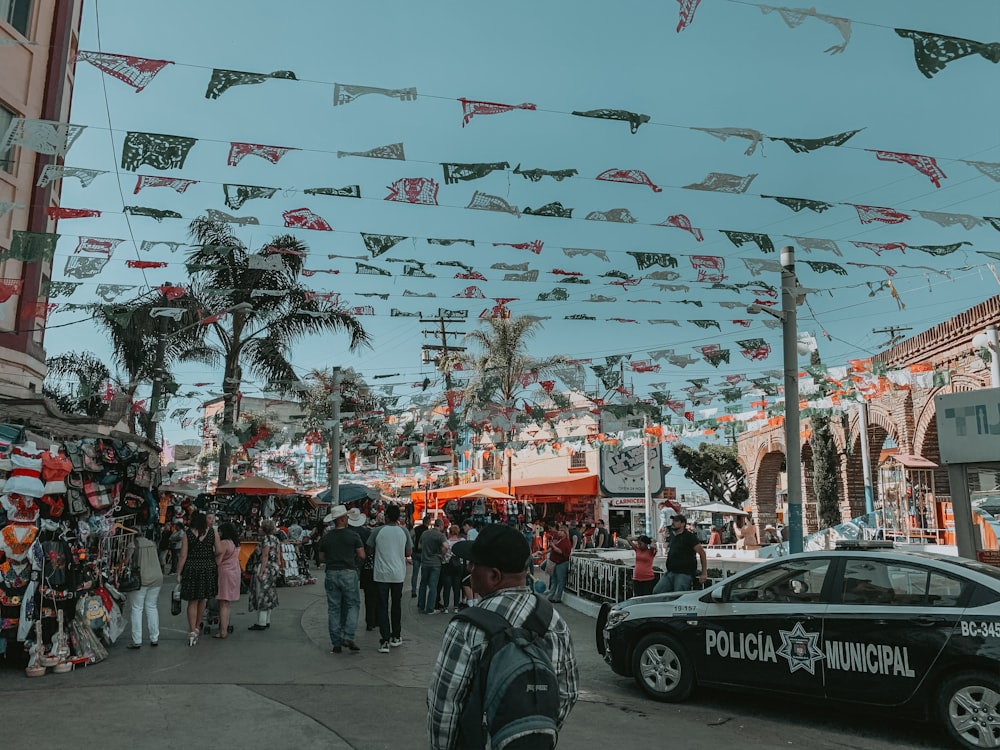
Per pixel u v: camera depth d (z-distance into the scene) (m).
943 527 18.23
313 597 15.83
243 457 28.39
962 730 6.22
